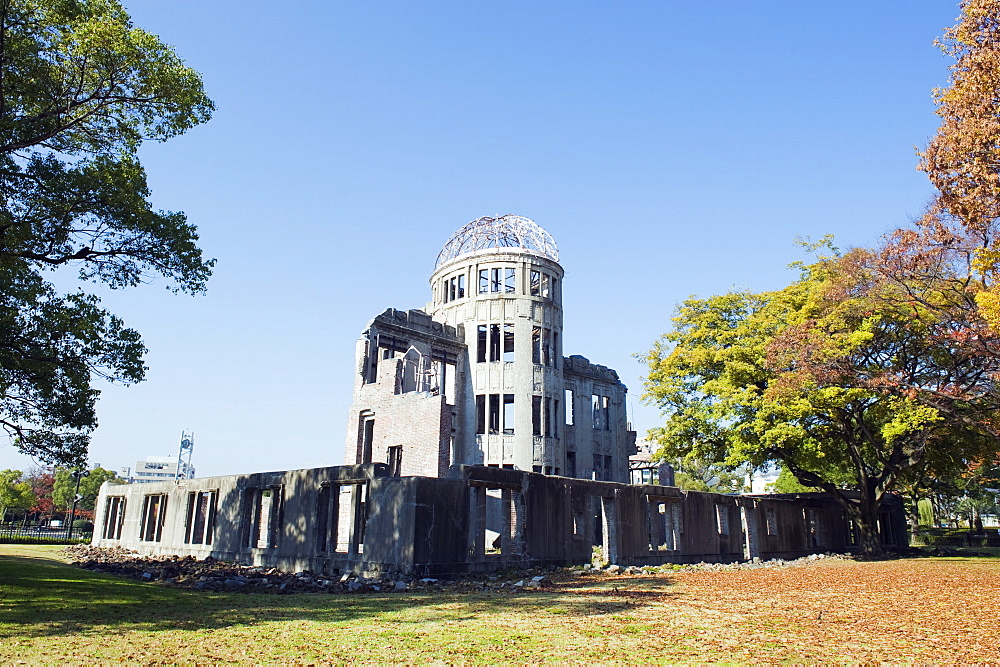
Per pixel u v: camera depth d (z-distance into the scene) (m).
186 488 31.94
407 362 34.66
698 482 67.88
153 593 16.05
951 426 31.02
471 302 43.62
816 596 15.91
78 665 8.09
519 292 43.53
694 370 35.56
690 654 9.10
